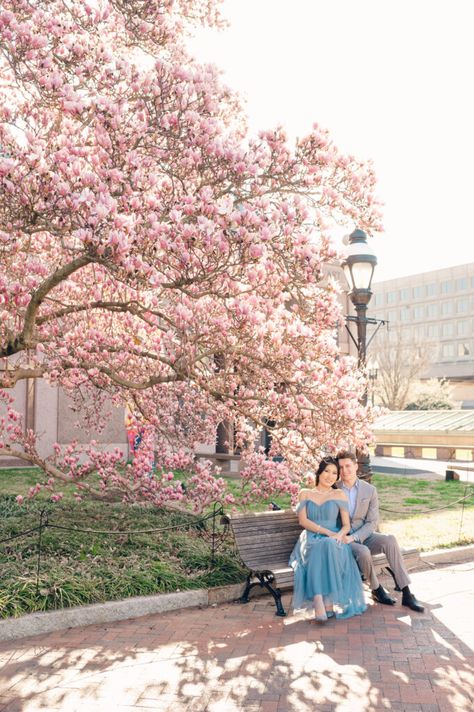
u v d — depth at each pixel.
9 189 4.98
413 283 96.88
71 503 9.58
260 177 5.95
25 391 15.23
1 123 5.98
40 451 15.14
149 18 7.63
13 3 6.70
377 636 5.09
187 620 5.55
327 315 6.07
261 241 5.08
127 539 7.28
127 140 5.66
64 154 5.25
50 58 6.22
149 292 7.23
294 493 7.59
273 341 5.87
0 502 9.46
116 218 4.82
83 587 5.66
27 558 6.41
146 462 8.59
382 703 3.87
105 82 6.18
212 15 8.62
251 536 6.11
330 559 5.54
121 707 3.83
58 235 5.37
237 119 8.18
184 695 4.00
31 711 3.78
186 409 9.55
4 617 5.12
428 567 7.45
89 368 7.29
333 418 6.21
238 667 4.45
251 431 8.50
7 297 5.93
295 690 4.07
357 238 8.73
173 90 5.82
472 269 89.81
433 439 23.38
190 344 5.79
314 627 5.34
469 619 5.48
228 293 5.60
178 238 5.05
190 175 6.25
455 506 11.13
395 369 43.66
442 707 3.80
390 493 12.95
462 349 90.38
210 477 8.23
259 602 6.14
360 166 6.26
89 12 6.99
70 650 4.80
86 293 7.59
